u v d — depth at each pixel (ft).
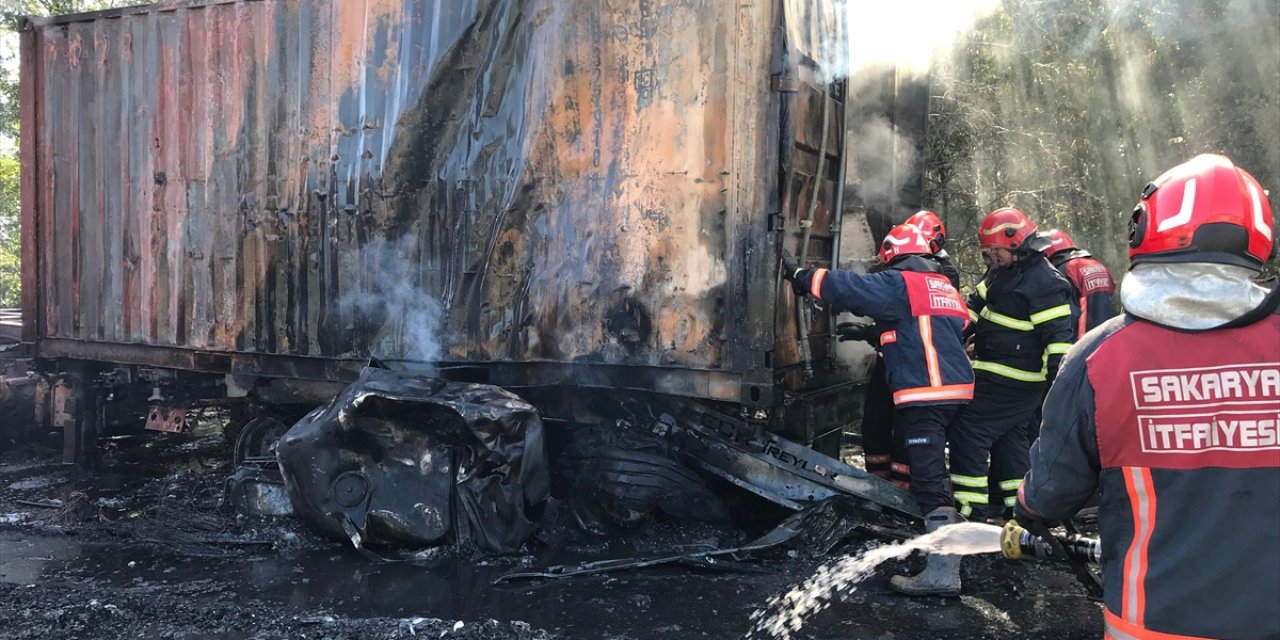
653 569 13.44
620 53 14.97
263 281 18.15
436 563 14.03
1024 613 11.84
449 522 14.34
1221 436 5.16
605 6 15.02
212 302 18.89
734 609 11.91
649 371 15.07
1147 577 5.32
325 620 11.48
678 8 14.55
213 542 15.17
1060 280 14.51
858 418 18.42
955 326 13.55
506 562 14.02
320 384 18.01
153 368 20.54
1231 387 5.17
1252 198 5.41
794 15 14.48
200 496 18.13
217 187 18.67
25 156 21.58
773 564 13.55
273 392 18.56
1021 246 14.46
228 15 18.34
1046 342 14.38
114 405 22.43
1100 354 5.68
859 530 13.96
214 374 19.98
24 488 19.74
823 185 15.92
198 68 18.81
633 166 14.98
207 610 11.93
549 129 15.51
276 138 17.84
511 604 12.14
